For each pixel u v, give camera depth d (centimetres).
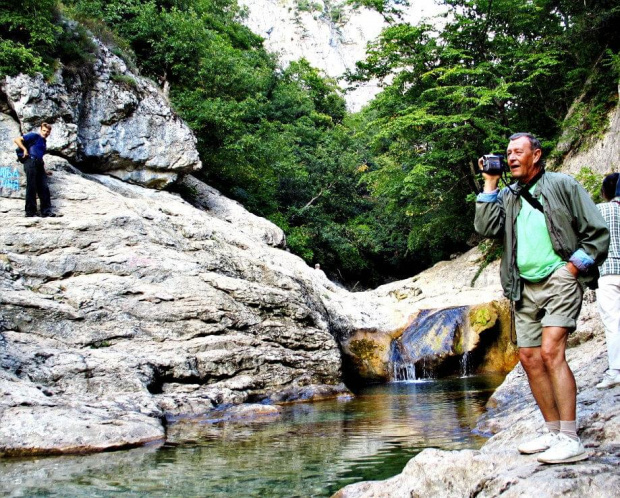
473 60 2153
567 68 2012
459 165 2209
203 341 900
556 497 227
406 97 2291
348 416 717
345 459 451
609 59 1689
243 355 917
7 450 496
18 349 724
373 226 3095
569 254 280
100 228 991
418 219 2492
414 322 1509
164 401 741
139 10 1916
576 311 280
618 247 465
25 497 356
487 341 1481
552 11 2072
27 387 633
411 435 548
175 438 573
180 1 2353
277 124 3241
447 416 668
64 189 1067
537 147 295
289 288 1123
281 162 2453
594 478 234
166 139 1448
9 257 878
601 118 1714
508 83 1897
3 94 1198
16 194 1053
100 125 1352
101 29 1543
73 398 645
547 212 282
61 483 392
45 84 1213
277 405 862
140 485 383
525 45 2045
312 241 2670
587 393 438
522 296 294
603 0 1759
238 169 2005
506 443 383
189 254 1073
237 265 1120
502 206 303
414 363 1408
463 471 288
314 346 1029
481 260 2112
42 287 869
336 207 3098
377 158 3250
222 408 782
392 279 3241
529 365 295
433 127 2145
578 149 1816
